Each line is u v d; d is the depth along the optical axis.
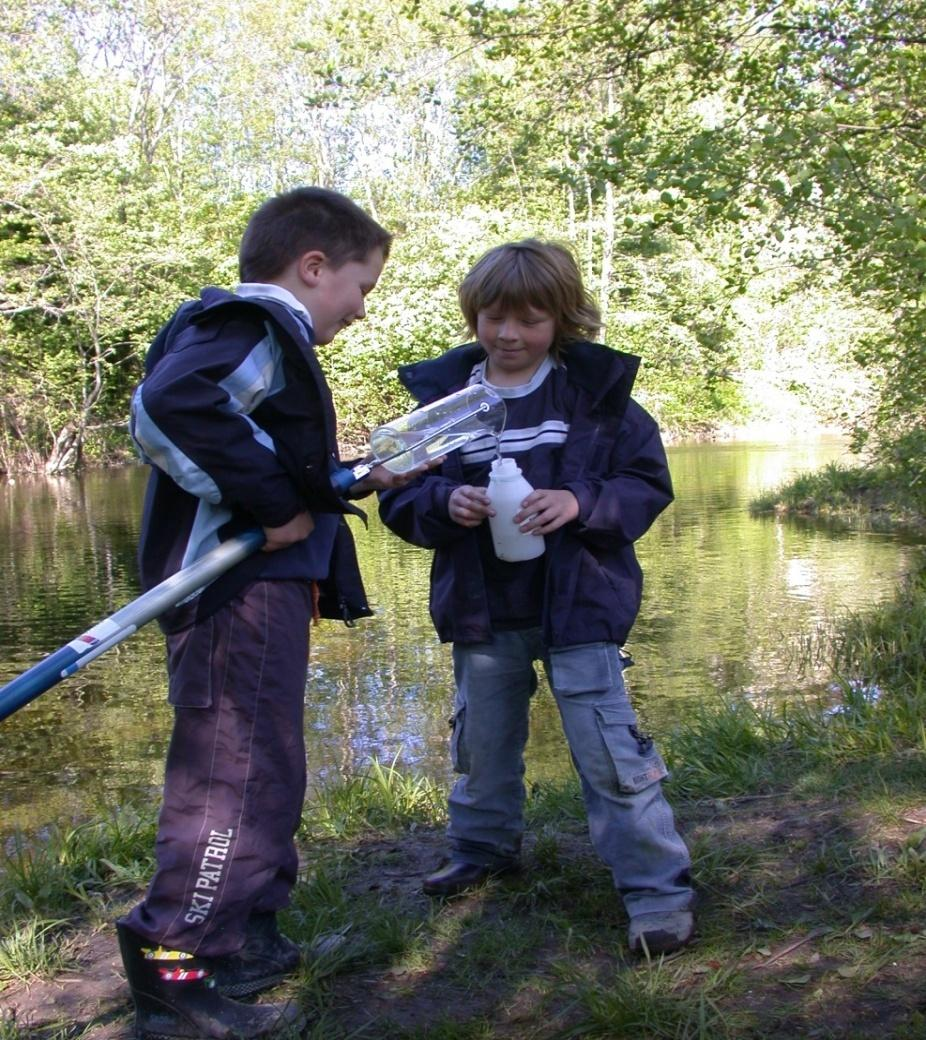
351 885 3.04
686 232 8.98
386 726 6.35
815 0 8.41
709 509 17.27
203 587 2.22
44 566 12.69
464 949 2.61
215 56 37.16
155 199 28.55
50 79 29.34
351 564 2.53
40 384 26.91
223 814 2.24
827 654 7.36
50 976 2.61
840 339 14.70
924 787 3.32
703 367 24.52
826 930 2.54
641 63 9.37
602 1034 2.24
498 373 2.79
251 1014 2.29
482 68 11.49
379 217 30.14
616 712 2.61
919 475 10.77
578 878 2.93
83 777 5.73
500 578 2.74
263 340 2.21
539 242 2.69
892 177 8.41
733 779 3.74
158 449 2.14
